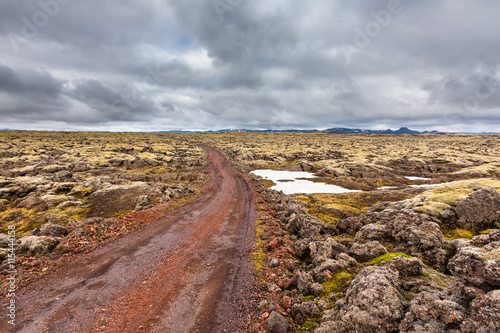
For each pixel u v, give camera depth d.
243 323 9.60
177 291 12.12
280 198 36.56
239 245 18.95
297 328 8.64
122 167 72.69
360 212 31.30
